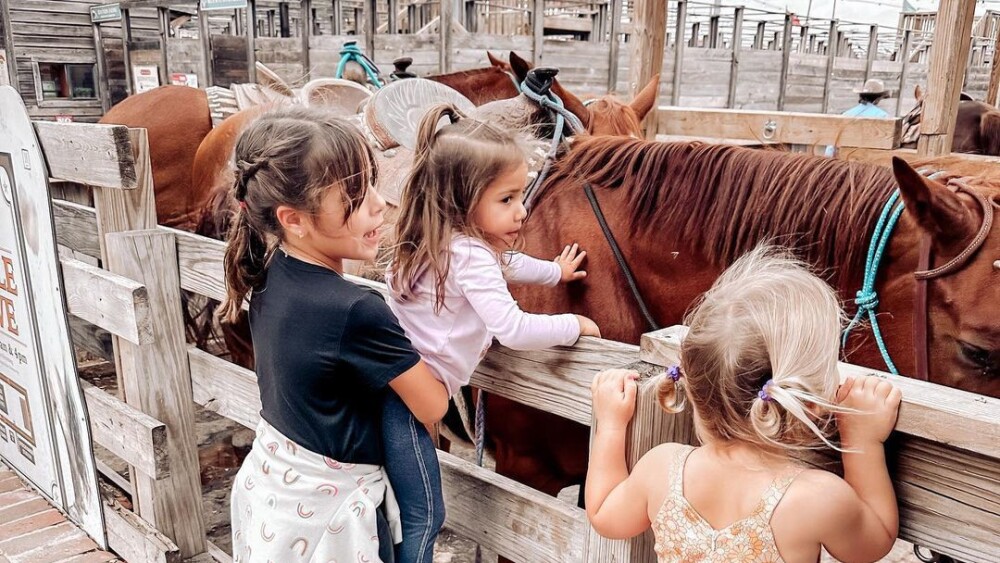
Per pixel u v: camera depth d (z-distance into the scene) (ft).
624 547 4.05
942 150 12.46
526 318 4.11
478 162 3.98
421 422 4.33
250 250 4.37
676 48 31.35
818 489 3.03
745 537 3.12
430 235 4.10
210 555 7.86
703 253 5.28
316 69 26.20
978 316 4.12
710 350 3.14
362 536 4.08
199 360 7.25
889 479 3.14
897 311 4.48
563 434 5.91
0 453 9.74
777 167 5.08
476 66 24.08
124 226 7.16
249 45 27.02
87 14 30.94
